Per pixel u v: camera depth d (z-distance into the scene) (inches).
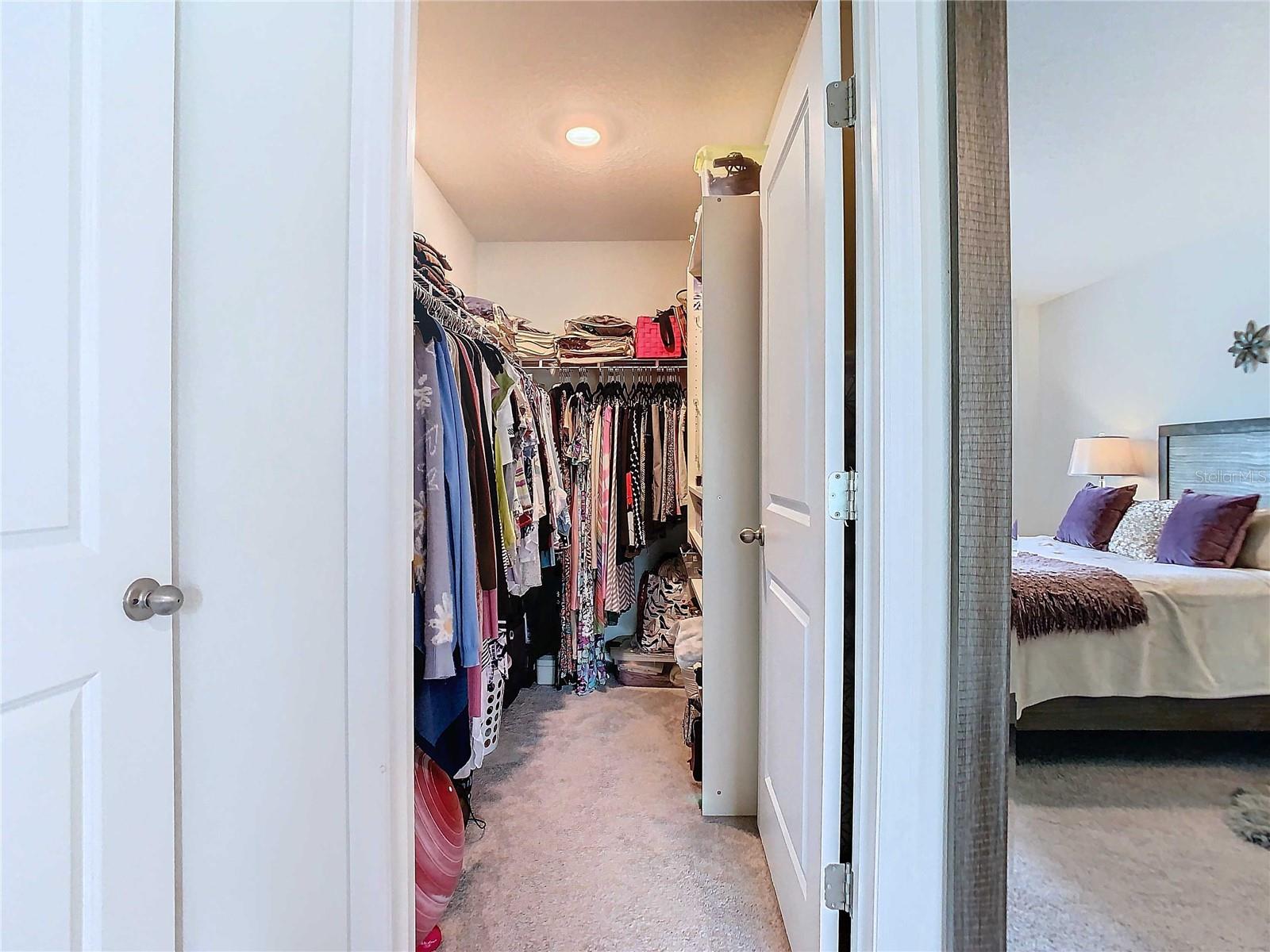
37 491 27.5
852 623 46.5
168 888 33.8
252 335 35.5
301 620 36.5
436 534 50.4
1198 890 37.4
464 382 63.4
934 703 37.1
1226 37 34.5
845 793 46.3
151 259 32.5
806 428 46.6
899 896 37.2
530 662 119.1
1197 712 37.1
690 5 60.4
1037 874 37.8
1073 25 35.4
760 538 65.8
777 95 76.1
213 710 35.4
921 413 36.8
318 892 36.9
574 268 131.0
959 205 35.6
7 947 26.5
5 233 26.5
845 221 48.6
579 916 54.6
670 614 119.0
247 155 35.3
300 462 36.3
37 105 27.5
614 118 81.7
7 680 26.3
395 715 38.0
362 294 36.7
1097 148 35.6
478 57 68.7
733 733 71.4
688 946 51.3
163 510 33.4
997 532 36.2
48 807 27.9
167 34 33.2
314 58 36.3
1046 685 37.8
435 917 51.3
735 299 70.1
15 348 26.8
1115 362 36.2
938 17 36.5
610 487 115.1
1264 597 36.1
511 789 77.7
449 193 106.0
